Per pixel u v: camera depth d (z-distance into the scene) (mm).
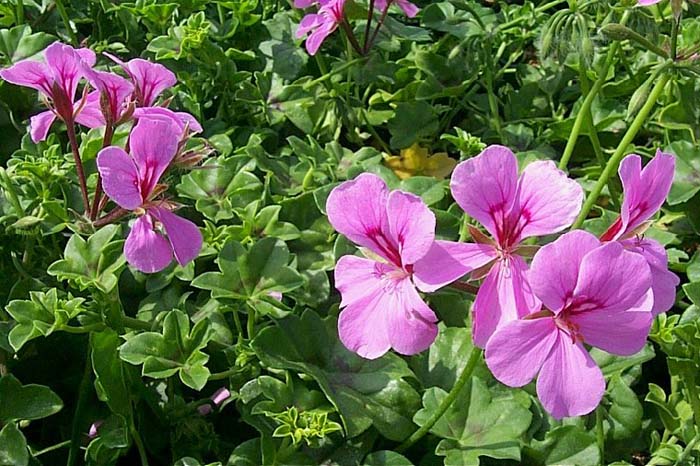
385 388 554
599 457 544
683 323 593
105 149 497
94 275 547
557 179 466
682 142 657
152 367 532
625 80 718
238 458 538
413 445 558
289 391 545
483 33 713
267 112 710
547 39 584
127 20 744
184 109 694
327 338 567
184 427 556
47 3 758
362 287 492
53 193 612
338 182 649
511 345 455
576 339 461
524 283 467
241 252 563
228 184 633
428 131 725
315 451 542
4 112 680
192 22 698
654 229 630
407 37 749
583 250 452
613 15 633
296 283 562
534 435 558
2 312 581
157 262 514
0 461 529
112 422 547
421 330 481
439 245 473
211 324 578
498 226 470
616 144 716
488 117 731
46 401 543
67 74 533
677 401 573
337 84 722
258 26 762
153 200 515
